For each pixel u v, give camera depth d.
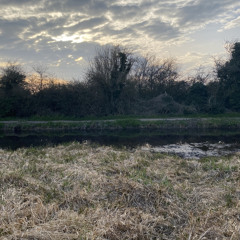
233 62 35.09
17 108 33.03
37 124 26.53
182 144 16.39
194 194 6.49
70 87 33.09
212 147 15.18
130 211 5.40
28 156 11.02
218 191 6.67
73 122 27.23
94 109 32.94
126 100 34.06
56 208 5.51
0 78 34.22
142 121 26.69
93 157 10.52
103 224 4.72
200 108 34.38
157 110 34.50
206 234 4.60
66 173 7.89
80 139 19.22
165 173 8.31
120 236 4.52
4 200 5.58
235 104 34.38
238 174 7.89
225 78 35.91
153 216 5.29
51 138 19.98
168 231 4.91
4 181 6.72
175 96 41.94
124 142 17.50
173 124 25.89
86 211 5.32
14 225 4.59
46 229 4.47
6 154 11.14
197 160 11.31
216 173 8.29
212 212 5.43
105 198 6.10
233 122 25.53
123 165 9.14
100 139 19.12
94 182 6.93
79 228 4.56
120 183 6.68
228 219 5.13
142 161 9.77
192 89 36.75
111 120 28.14
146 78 45.44
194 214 5.53
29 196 5.91
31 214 5.09
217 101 35.53
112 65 32.34
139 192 6.18
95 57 32.62
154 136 20.52
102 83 32.22
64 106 32.56
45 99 33.12
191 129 24.86
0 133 23.72
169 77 45.47
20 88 33.28
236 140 17.69
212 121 25.94
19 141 18.45
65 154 11.41
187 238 4.48
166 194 6.30
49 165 8.88
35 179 7.39
